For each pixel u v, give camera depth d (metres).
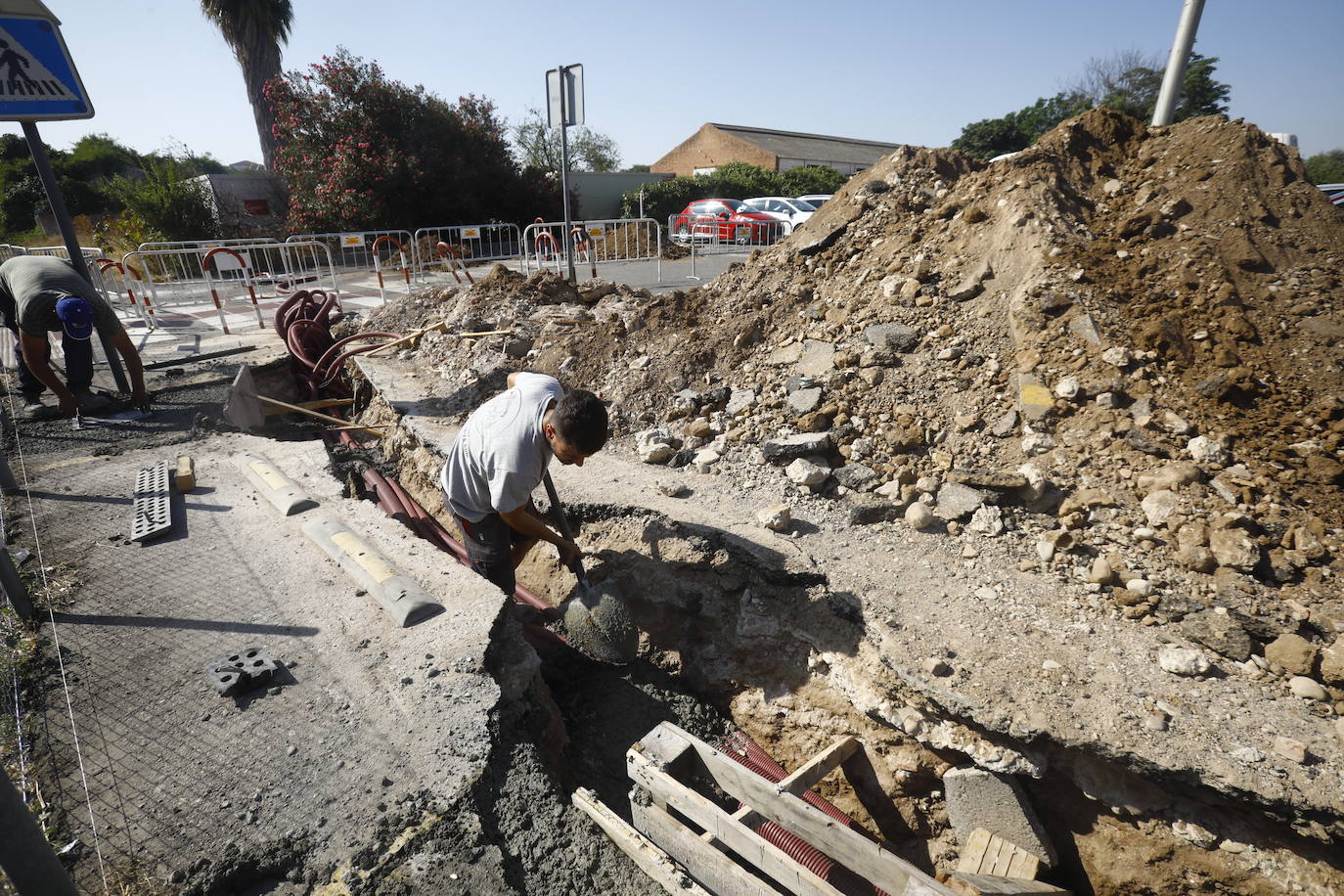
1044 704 2.34
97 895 1.84
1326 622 2.49
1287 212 4.02
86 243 18.92
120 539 3.47
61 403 5.07
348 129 17.27
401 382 5.78
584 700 3.38
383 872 1.93
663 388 4.76
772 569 3.14
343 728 2.37
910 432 3.74
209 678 2.55
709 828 2.32
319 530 3.46
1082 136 4.86
